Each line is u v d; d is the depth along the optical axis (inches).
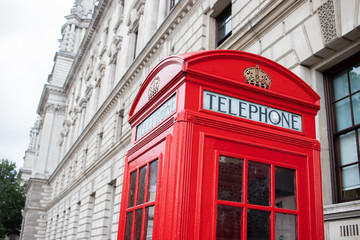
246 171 137.2
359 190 242.2
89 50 1544.0
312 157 154.1
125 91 841.5
